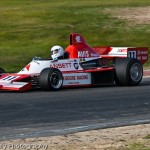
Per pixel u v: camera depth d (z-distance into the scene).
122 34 105.31
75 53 52.66
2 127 33.91
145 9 133.50
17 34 109.56
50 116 37.41
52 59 51.72
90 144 29.11
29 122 35.38
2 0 194.12
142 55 57.47
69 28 112.69
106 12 129.50
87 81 52.28
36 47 97.75
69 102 43.09
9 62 79.56
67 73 50.97
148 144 29.22
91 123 35.09
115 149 28.08
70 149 27.98
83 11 132.75
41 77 49.22
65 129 33.19
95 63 54.19
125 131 32.47
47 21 121.81
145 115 38.00
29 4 171.88
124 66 53.06
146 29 108.19
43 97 45.66
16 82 49.25
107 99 44.69
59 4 163.75
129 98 45.31
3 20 124.94
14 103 42.62
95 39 102.69
